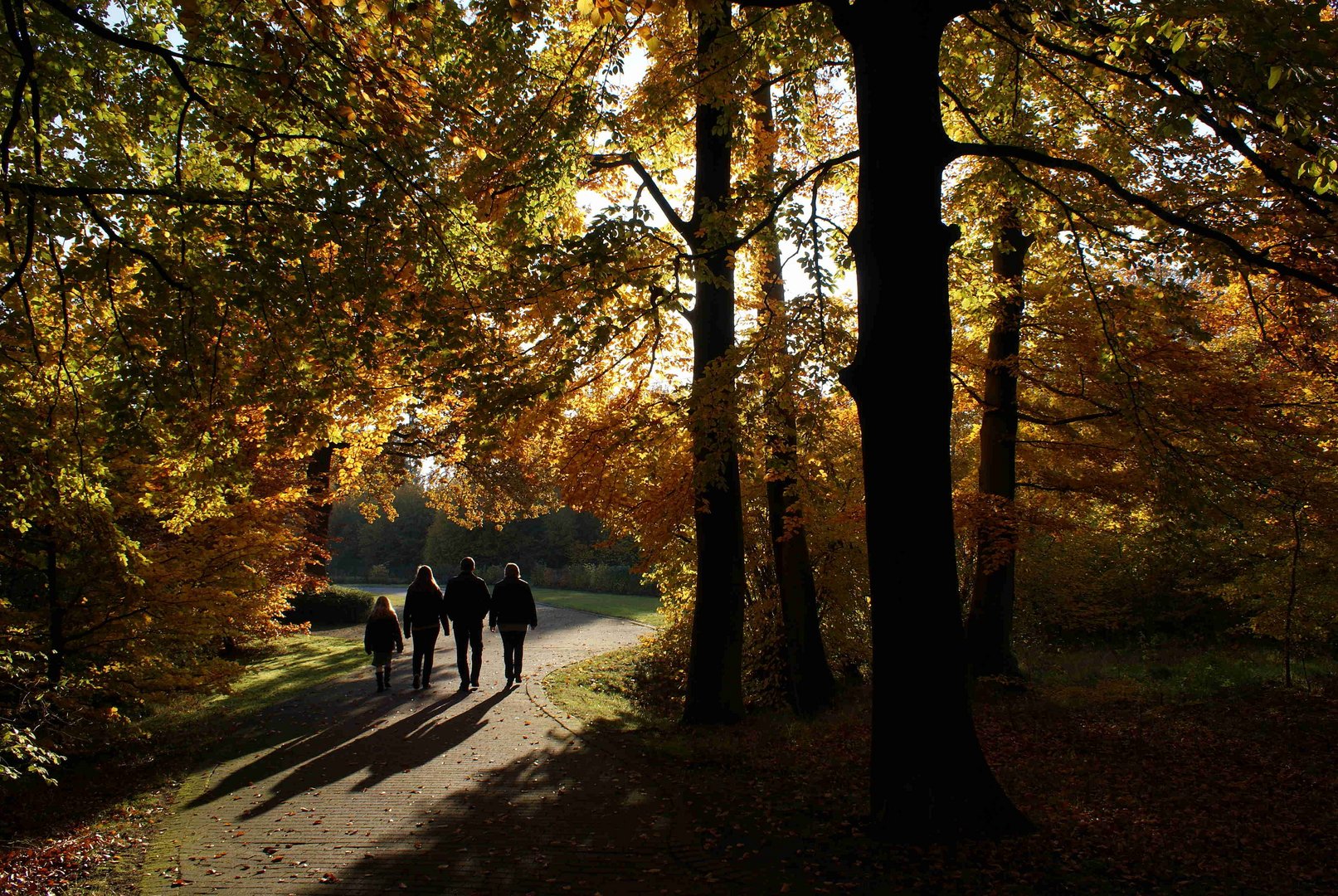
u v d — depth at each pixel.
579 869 4.91
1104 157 8.66
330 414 8.32
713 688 9.72
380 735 8.66
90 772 7.49
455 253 7.69
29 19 6.05
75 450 7.23
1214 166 7.88
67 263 6.04
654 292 7.50
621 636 19.31
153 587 8.39
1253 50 4.84
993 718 9.77
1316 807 6.35
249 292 6.11
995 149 6.13
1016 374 10.55
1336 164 5.00
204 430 6.96
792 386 8.38
